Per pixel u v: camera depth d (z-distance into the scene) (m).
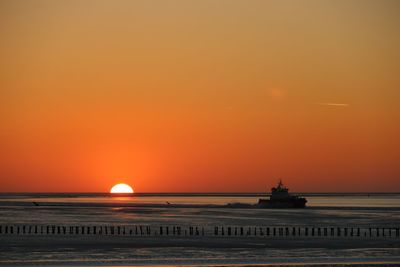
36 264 122.00
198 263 122.88
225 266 118.25
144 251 147.62
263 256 137.00
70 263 122.81
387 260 127.56
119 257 135.12
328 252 145.88
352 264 121.25
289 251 148.62
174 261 125.88
